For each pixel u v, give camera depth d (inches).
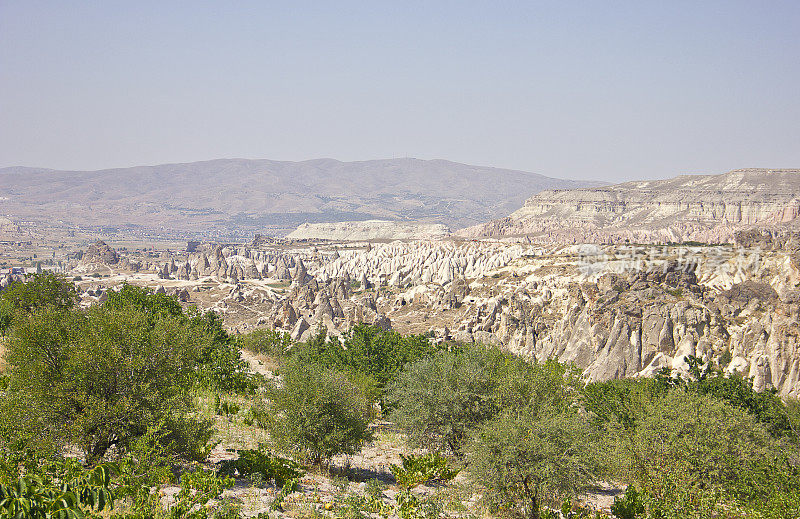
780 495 1300.4
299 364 1606.8
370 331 3147.1
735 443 1441.9
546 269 6540.4
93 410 1123.3
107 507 882.1
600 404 1926.7
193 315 3186.5
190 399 1298.0
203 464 1264.8
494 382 1729.8
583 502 1435.8
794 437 1893.5
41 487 799.1
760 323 3388.3
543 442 1227.2
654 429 1449.3
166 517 862.5
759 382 3090.6
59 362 1176.8
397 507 1147.9
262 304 7869.1
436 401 1708.9
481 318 5226.4
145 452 1075.3
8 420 1124.5
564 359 3762.3
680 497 1307.8
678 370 3351.4
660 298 4005.9
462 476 1567.4
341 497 1136.2
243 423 1819.6
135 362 1180.5
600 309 3863.2
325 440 1435.8
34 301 2780.5
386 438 2063.2
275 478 1210.6
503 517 1243.2
